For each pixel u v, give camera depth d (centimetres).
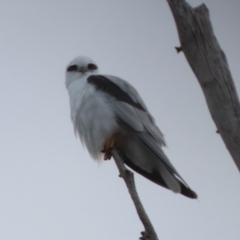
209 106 664
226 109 650
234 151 644
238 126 644
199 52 667
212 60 663
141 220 607
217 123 656
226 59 669
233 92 655
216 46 666
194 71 678
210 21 670
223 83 656
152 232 596
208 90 662
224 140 654
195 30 666
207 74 663
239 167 638
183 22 670
